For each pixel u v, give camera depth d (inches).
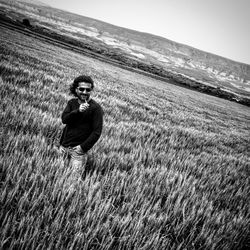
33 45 1357.0
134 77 1775.3
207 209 142.3
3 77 343.9
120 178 149.0
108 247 94.3
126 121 341.4
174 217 130.6
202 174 215.5
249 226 150.6
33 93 304.7
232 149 406.9
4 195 102.3
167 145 282.2
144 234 109.0
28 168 127.1
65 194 115.6
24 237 86.0
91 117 143.3
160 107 643.5
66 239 91.7
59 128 206.5
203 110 1018.1
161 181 162.2
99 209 111.2
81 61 1455.5
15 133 179.5
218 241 119.8
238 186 220.8
